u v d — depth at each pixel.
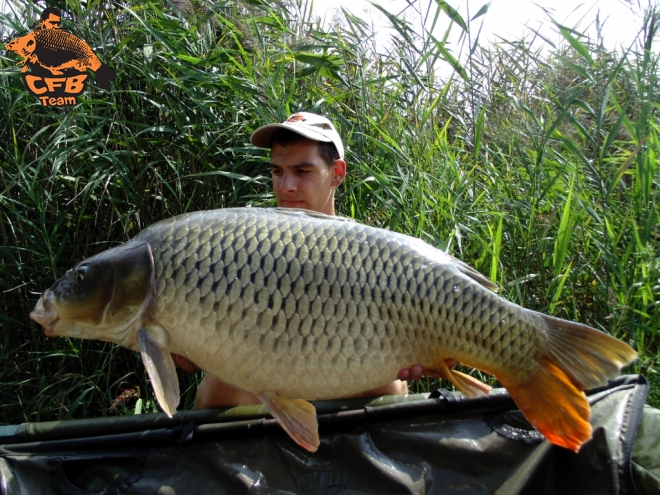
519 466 1.67
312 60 3.25
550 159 3.34
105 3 3.41
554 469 1.66
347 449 1.71
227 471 1.65
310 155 2.29
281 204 2.35
